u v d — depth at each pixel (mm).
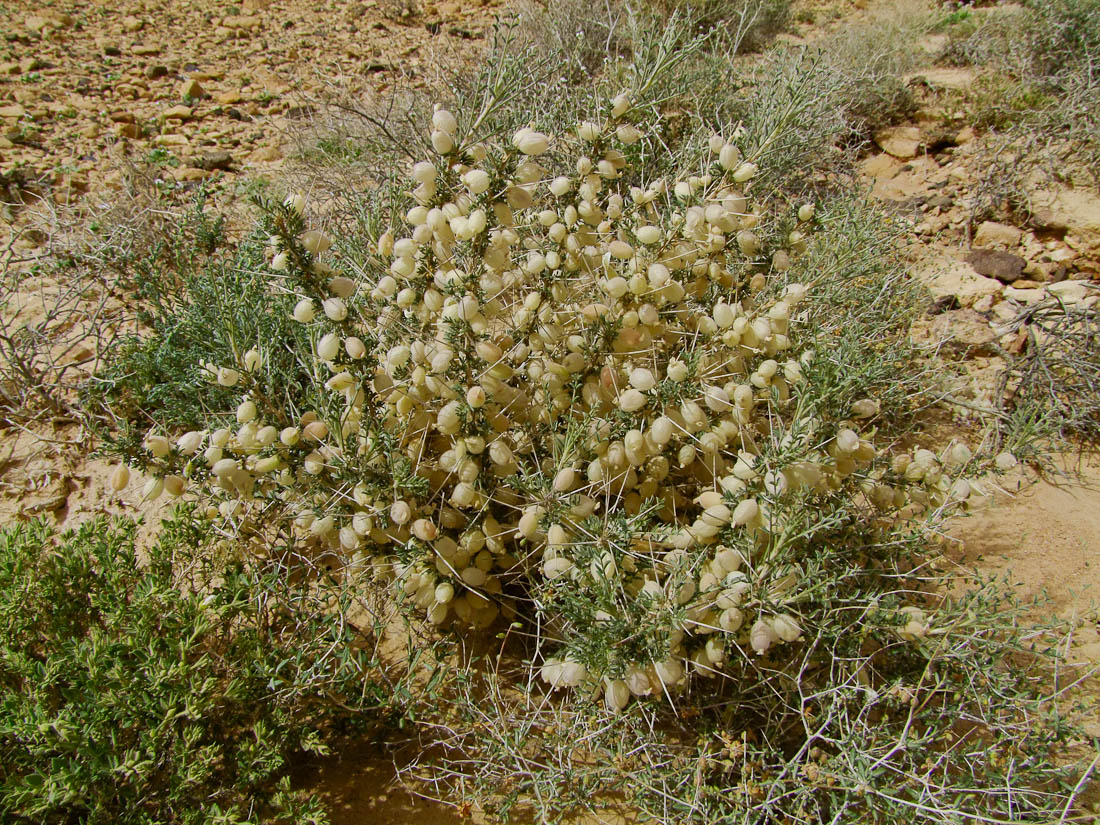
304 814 1861
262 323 2918
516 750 2029
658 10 6223
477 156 2184
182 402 3037
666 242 2297
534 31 6113
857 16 8492
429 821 2066
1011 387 3725
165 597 2016
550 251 2447
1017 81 6051
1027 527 3078
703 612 1896
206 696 1958
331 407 2139
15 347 3484
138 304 3883
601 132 2402
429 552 2141
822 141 4660
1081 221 4523
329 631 2180
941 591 2625
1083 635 2629
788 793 1836
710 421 2295
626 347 2273
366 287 2787
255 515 2387
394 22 8281
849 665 2053
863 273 3588
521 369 2410
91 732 1771
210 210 4543
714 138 2564
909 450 3381
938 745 2090
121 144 5484
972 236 4863
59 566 2145
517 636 2504
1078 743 2197
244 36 7832
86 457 3207
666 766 2039
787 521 1878
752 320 2393
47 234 4316
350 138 4441
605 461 2193
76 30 7633
